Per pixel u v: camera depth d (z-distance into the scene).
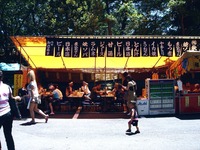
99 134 9.05
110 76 21.05
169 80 13.59
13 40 14.81
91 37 14.10
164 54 14.18
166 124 10.73
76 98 15.66
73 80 20.80
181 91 13.78
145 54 14.16
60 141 8.12
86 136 8.77
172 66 18.44
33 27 25.95
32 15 26.36
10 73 19.33
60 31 23.73
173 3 20.75
